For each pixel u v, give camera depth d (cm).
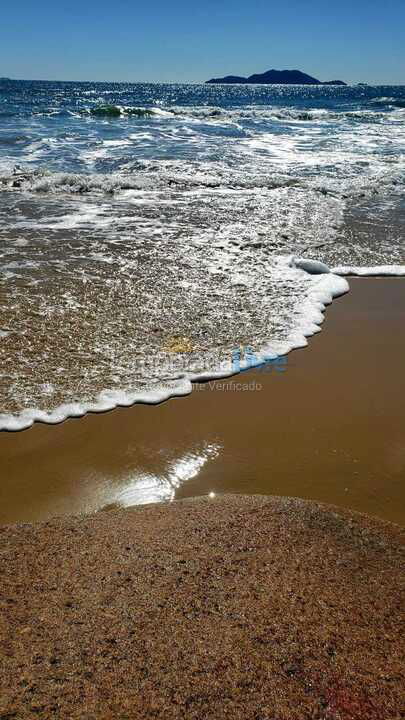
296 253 800
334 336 567
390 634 211
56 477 362
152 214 988
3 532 282
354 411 441
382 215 1003
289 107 4434
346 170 1431
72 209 1013
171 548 260
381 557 268
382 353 535
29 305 593
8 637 199
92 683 179
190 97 6247
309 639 203
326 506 316
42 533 280
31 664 186
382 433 414
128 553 255
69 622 207
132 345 526
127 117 2967
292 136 2164
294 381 482
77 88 8444
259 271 723
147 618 210
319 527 288
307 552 262
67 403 438
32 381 462
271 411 439
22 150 1670
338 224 944
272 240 851
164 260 748
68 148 1725
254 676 185
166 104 4619
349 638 205
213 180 1284
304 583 237
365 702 178
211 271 715
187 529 280
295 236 876
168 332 554
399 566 261
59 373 475
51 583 233
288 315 604
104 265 721
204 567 244
